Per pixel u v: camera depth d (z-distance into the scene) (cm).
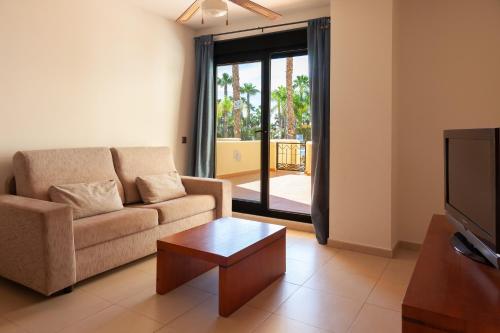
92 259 246
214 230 261
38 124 300
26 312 208
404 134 333
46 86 304
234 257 211
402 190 336
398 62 330
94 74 342
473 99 304
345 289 246
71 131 325
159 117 417
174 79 434
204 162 453
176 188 359
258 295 236
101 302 223
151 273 271
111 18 356
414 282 125
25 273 224
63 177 290
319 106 361
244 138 457
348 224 331
